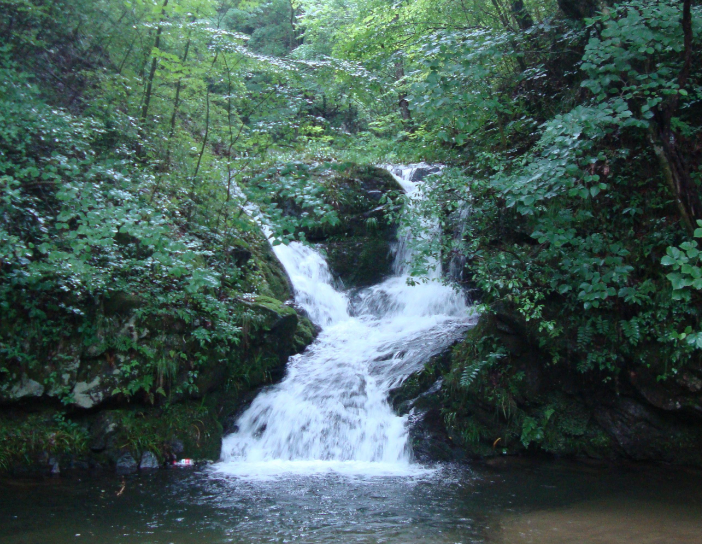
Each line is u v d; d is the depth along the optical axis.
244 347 8.19
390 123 17.08
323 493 5.86
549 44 10.75
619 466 6.93
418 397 8.06
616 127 8.21
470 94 7.47
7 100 7.10
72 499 5.54
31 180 7.15
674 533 4.74
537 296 7.27
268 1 24.55
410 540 4.58
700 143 7.63
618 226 7.80
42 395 6.75
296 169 6.95
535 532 4.77
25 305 6.75
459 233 9.32
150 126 9.58
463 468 6.89
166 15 9.44
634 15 6.21
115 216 6.21
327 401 8.08
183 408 7.35
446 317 10.29
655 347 6.86
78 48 9.47
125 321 7.12
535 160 7.13
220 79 9.23
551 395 7.69
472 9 12.57
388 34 11.34
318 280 11.60
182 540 4.53
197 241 8.31
